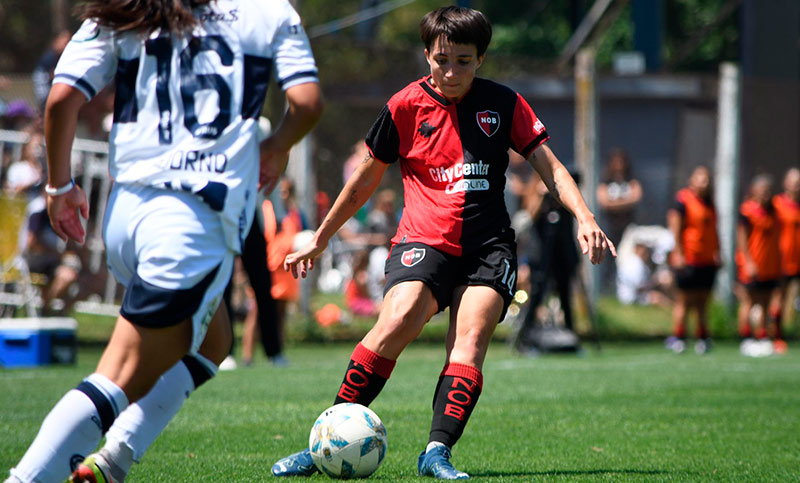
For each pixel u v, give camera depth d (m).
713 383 31.30
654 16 72.62
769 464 16.28
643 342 55.25
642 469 15.61
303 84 11.21
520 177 55.22
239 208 10.82
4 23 63.44
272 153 11.45
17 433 19.03
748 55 73.62
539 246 44.69
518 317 46.72
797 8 74.31
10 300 41.94
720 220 57.59
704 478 14.66
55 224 11.34
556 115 63.28
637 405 24.94
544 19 109.94
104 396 10.48
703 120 63.75
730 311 57.66
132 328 10.54
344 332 51.62
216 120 10.80
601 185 60.47
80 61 10.86
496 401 25.62
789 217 50.88
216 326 11.63
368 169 14.82
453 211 14.44
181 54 10.88
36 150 43.97
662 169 62.75
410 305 14.24
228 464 15.77
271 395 26.38
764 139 63.19
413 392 27.39
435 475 14.02
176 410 11.43
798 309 62.03
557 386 29.81
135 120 10.88
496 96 14.69
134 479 14.31
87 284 46.97
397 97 14.75
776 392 28.72
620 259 60.16
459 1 60.19
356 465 14.04
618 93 63.41
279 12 11.28
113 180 10.93
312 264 14.94
